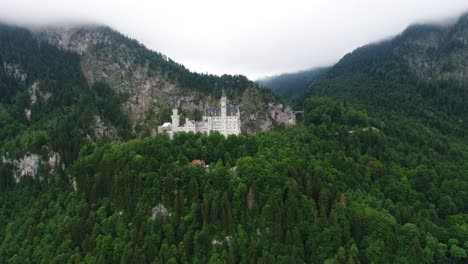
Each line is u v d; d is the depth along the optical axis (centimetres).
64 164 19838
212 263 11812
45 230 14838
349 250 11888
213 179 14462
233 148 18175
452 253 12550
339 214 12988
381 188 16075
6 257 14225
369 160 17538
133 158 15638
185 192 14362
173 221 13438
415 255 12019
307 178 14438
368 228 12850
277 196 13425
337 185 14712
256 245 12319
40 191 18500
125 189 14600
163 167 15138
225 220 13050
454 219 14175
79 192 15938
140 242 12775
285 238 12481
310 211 13175
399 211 14162
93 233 13538
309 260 12100
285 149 18038
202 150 17825
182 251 12375
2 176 19238
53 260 12688
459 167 19250
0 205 18225
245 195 13712
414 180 16750
